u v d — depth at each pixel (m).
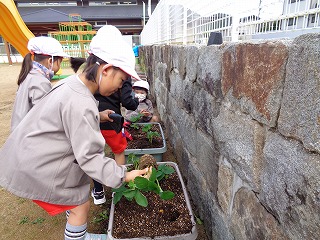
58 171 1.33
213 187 1.69
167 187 2.04
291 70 0.87
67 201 1.40
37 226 2.05
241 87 1.22
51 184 1.34
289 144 0.90
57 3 35.25
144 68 7.08
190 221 1.67
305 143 0.81
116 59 1.26
